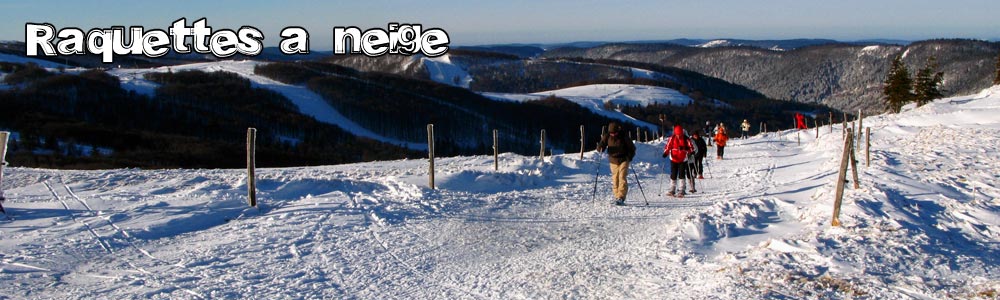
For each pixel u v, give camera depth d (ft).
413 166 54.95
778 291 16.30
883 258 19.30
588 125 399.65
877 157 49.03
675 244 23.32
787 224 26.66
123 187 34.76
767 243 22.17
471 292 18.37
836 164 47.47
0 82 366.22
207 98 402.72
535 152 339.77
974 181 36.22
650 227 28.35
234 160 211.00
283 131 346.95
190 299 16.70
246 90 440.86
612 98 572.92
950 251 20.48
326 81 494.18
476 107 448.24
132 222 25.81
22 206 28.27
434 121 394.93
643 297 17.04
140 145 229.25
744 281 17.37
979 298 15.30
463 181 40.50
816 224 25.21
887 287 16.43
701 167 46.37
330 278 19.48
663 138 99.81
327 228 26.45
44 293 16.87
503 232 27.27
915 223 24.64
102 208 28.19
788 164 57.00
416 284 19.19
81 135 237.45
